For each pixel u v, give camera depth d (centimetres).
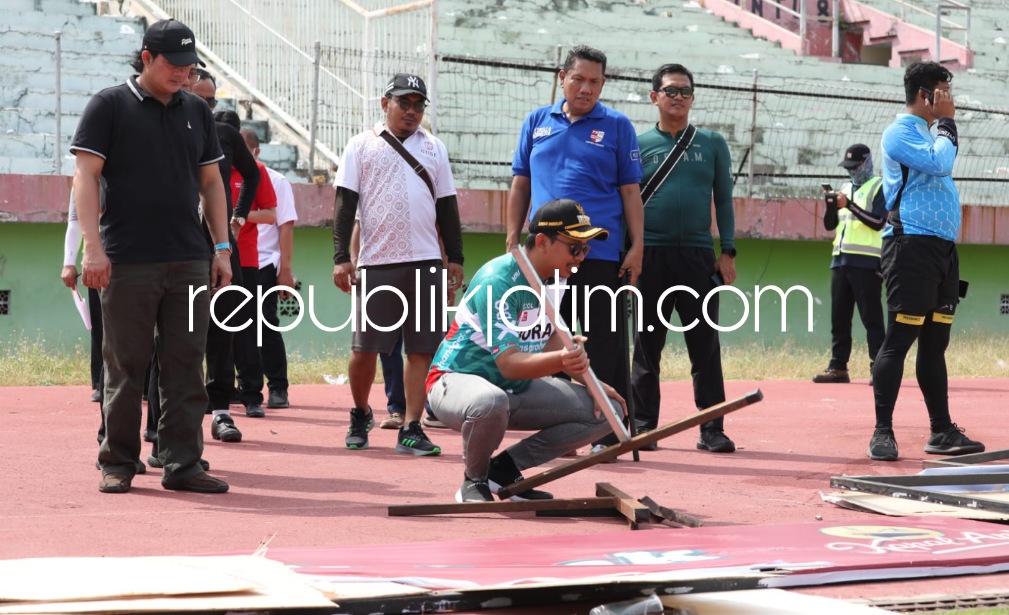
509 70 1916
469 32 2231
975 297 1994
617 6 2661
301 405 1144
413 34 1703
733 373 1532
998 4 3139
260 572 423
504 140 1895
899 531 552
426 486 708
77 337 1495
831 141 2206
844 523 577
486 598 414
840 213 1430
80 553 510
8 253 1453
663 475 766
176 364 675
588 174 824
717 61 2409
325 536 560
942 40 2800
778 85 2164
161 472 741
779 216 1786
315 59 1673
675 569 455
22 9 2061
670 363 1576
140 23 2117
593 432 654
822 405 1203
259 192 1005
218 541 543
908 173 829
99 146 642
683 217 880
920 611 428
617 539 530
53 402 1113
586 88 824
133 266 654
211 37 2036
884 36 2911
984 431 1009
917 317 832
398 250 844
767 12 2884
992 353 1767
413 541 552
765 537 536
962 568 479
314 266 1585
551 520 611
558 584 415
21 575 411
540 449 657
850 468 800
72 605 374
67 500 643
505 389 650
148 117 654
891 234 834
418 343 844
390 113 855
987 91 2592
